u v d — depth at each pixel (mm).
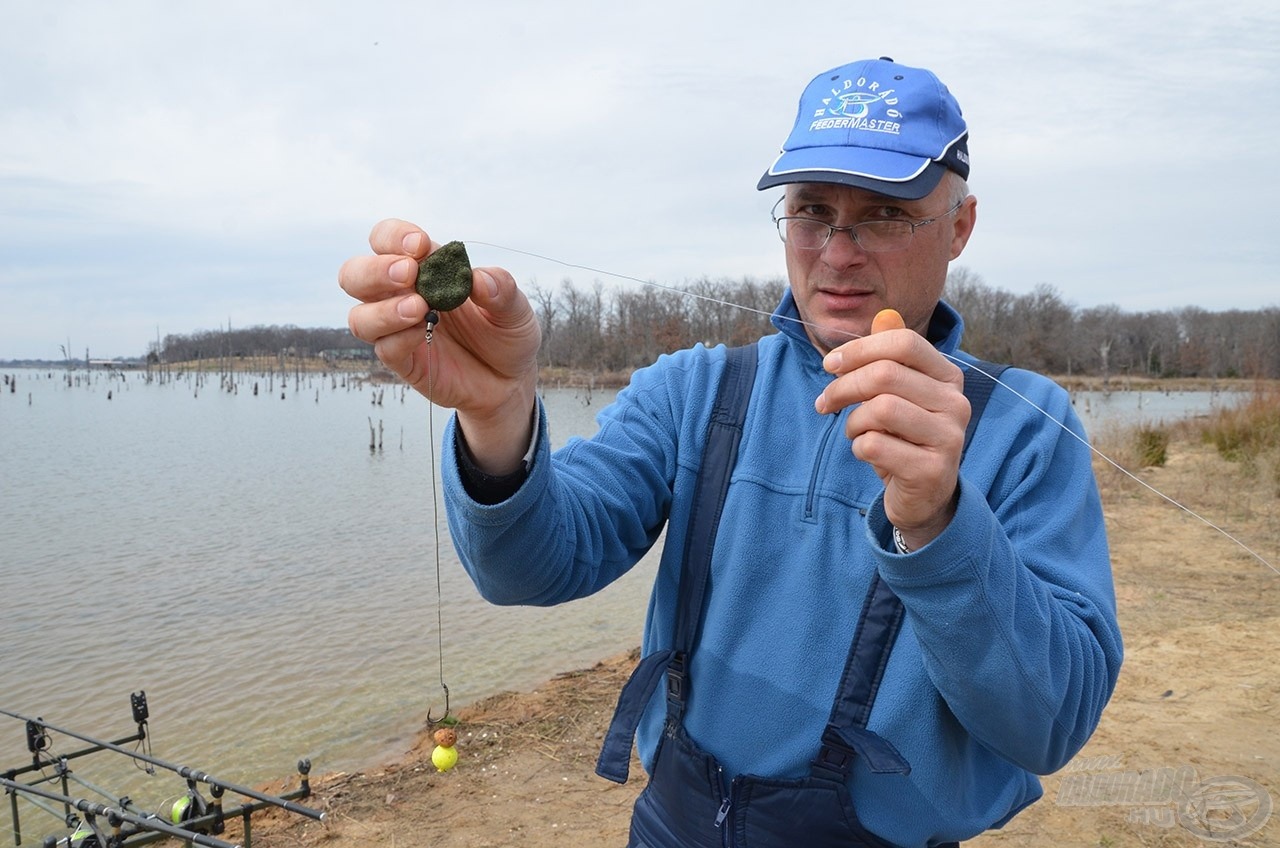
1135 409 38188
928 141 1522
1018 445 1553
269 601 13219
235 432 48031
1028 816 4301
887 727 1468
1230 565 9305
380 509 22562
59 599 13539
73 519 21125
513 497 1442
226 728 8234
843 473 1573
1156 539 10633
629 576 13680
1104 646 1398
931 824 1488
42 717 8812
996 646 1185
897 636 1480
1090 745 5039
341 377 123062
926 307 1641
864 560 1520
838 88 1598
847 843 1509
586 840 4523
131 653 10805
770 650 1579
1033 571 1438
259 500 24141
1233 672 6117
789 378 1746
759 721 1575
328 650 10562
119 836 3912
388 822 4797
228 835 4723
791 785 1534
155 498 24578
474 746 5812
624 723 1651
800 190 1619
